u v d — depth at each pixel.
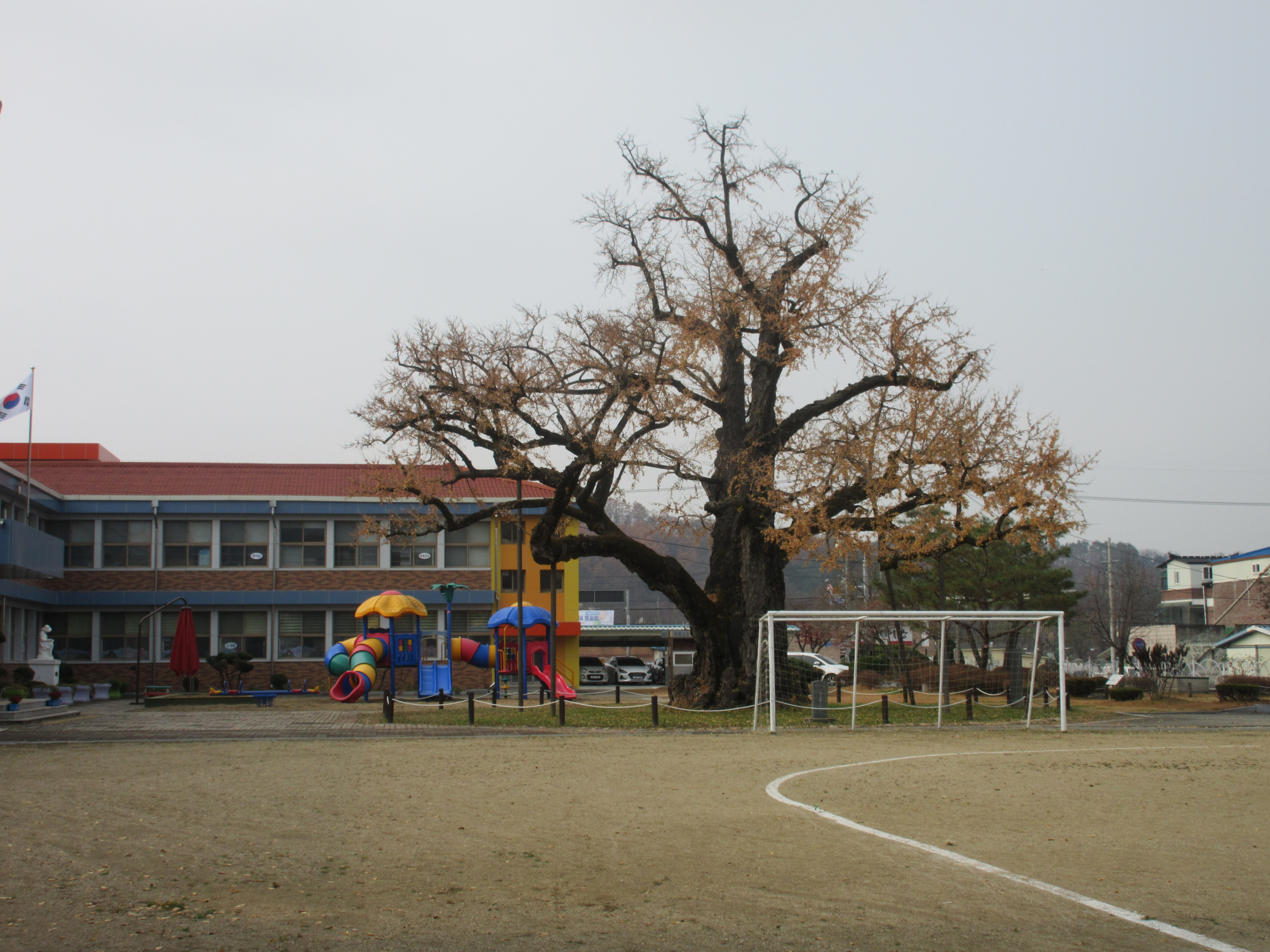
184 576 44.44
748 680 29.42
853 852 9.28
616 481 29.80
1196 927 6.84
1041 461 26.50
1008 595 47.44
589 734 22.95
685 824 10.75
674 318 29.53
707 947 6.38
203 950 6.26
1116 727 26.12
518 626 35.59
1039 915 7.12
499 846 9.50
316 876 8.24
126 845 9.45
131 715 28.38
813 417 29.66
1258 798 12.79
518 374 27.27
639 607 98.12
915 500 27.27
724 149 29.52
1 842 9.58
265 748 18.98
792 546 26.92
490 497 47.09
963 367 28.22
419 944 6.42
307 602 44.81
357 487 31.77
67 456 51.28
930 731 24.48
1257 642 55.59
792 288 28.05
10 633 38.19
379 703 34.97
